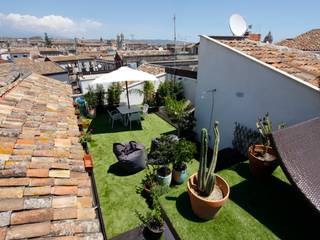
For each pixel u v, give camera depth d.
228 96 7.63
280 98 5.71
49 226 2.23
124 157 6.69
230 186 4.15
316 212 2.54
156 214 4.64
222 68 7.66
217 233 3.13
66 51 75.19
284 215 3.41
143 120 12.05
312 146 3.13
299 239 2.97
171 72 14.01
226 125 8.02
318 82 5.17
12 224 2.14
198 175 3.54
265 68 6.00
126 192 6.12
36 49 68.69
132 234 4.77
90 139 9.34
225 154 7.45
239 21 9.59
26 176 2.79
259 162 4.20
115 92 13.34
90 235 2.28
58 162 3.29
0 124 3.77
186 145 5.63
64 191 2.77
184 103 9.75
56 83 8.18
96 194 4.68
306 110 5.11
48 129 4.20
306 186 2.72
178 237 3.12
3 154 3.03
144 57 29.62
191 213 3.52
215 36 8.70
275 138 3.09
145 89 13.76
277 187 4.12
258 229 3.16
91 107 12.62
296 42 14.54
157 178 5.97
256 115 6.57
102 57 44.12
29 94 5.75
